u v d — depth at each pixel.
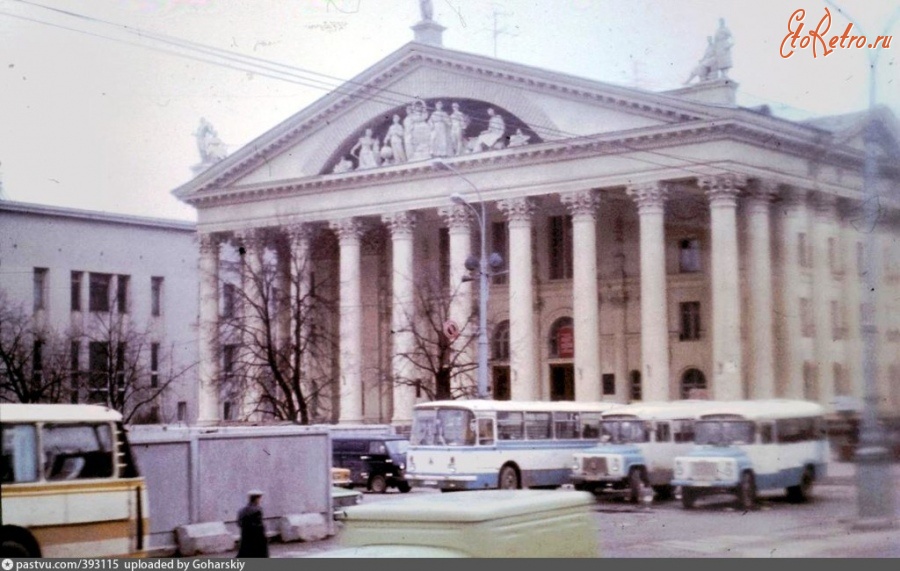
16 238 52.72
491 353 62.25
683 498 30.17
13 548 16.44
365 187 64.62
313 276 67.50
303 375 58.12
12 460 16.67
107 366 55.12
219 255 67.56
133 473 18.06
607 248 60.91
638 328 59.66
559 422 37.16
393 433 47.19
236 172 67.81
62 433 17.31
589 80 55.53
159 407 60.25
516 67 58.12
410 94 62.91
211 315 63.53
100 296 57.16
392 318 65.94
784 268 44.38
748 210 48.41
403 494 39.94
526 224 58.72
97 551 17.38
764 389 44.12
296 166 66.94
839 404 34.97
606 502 33.25
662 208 54.12
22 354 50.09
